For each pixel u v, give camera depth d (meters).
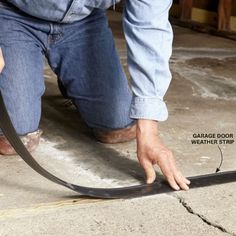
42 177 1.67
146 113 1.56
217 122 2.22
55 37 1.88
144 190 1.58
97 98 1.92
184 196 1.57
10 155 1.82
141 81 1.56
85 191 1.51
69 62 1.92
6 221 1.41
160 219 1.45
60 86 2.27
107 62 1.92
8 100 1.78
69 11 1.77
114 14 4.98
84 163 1.80
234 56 3.53
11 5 1.80
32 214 1.44
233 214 1.49
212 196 1.58
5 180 1.65
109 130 1.94
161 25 1.55
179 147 1.94
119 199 1.54
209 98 2.56
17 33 1.81
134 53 1.56
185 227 1.42
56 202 1.50
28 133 1.83
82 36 1.90
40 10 1.76
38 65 1.86
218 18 4.30
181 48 3.70
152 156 1.59
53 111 2.30
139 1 1.54
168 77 1.59
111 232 1.38
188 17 4.64
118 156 1.87
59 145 1.95
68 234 1.36
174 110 2.35
